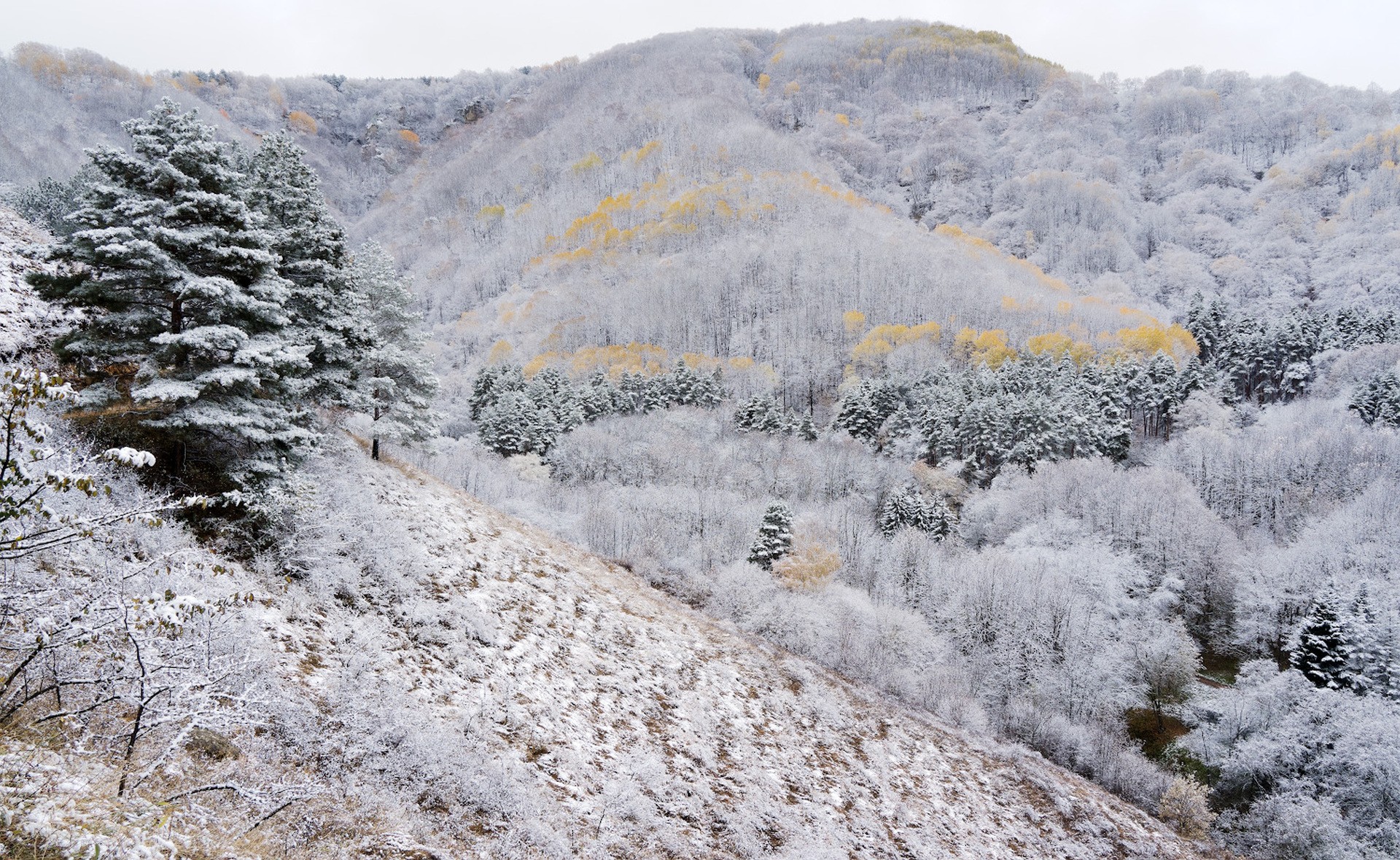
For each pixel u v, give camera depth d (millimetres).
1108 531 57531
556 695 16406
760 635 33844
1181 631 46156
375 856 8219
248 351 15055
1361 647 38312
